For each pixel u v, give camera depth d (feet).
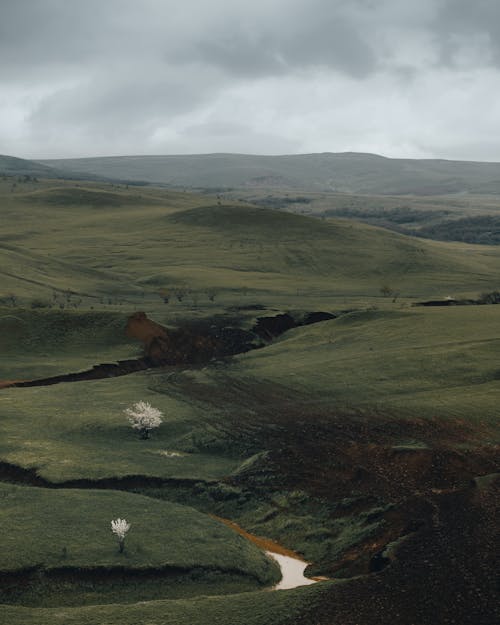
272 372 304.30
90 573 141.38
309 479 190.60
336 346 352.28
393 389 264.93
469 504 167.94
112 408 256.11
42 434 227.81
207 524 168.96
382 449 199.93
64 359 336.08
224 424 234.99
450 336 343.46
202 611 125.49
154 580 142.61
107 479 193.36
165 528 163.73
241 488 191.21
